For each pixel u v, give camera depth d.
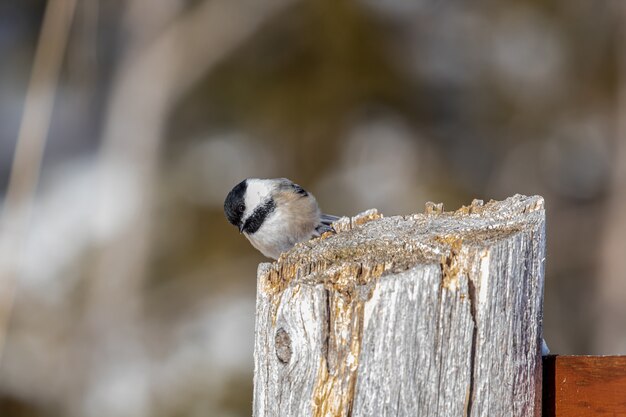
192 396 11.72
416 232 3.12
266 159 14.29
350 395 2.82
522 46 15.37
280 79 14.67
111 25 14.29
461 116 15.09
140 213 13.31
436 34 15.24
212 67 14.51
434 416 2.81
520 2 15.40
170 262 13.22
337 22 14.74
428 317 2.83
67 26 8.49
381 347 2.82
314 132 14.52
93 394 11.74
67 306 12.27
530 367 2.96
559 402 3.14
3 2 14.50
